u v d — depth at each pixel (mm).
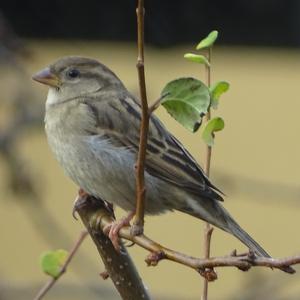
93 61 9227
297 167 14883
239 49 12719
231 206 14820
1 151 12547
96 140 8859
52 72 9164
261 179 14836
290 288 13125
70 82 9148
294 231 14781
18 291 11961
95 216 7203
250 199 14836
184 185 8680
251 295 11898
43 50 13375
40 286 12062
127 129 8906
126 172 8859
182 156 8812
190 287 14148
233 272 13859
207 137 6648
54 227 13922
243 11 12000
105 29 12453
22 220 14641
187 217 14539
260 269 12062
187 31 12141
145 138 6348
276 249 14758
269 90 15125
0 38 12227
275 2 11930
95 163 8875
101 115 8938
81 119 8938
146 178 8781
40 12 12477
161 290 14109
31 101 12523
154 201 8852
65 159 9016
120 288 7113
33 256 14656
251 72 15125
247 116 15086
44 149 14695
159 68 14234
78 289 12273
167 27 12094
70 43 12773
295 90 15086
